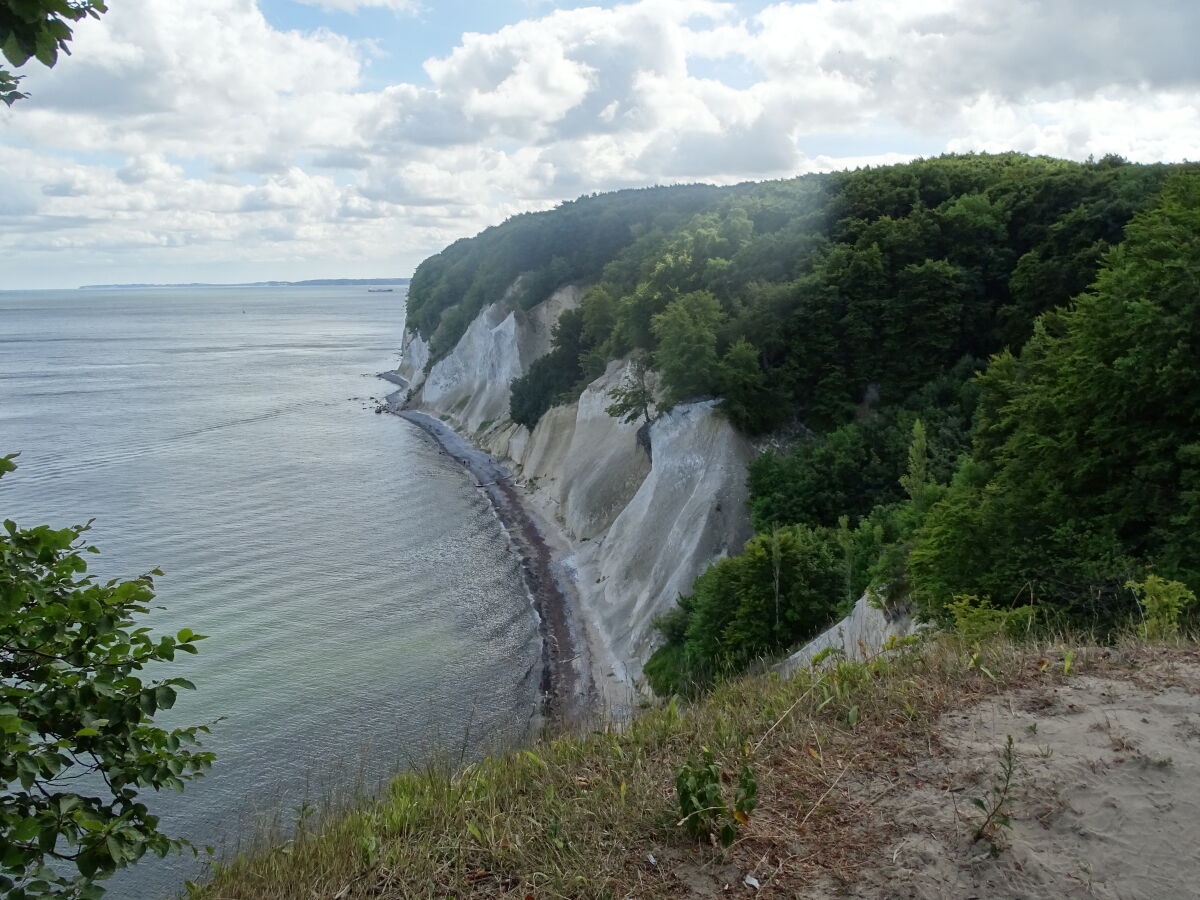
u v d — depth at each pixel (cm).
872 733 721
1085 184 5084
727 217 6250
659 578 3962
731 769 682
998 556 1903
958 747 681
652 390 5134
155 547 4662
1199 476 1739
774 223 6044
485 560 4778
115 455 7031
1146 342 1906
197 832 2219
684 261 5569
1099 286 2156
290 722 2905
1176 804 587
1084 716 715
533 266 9269
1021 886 525
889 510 3406
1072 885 524
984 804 582
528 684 3331
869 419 4491
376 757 2616
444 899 558
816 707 780
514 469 6831
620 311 6144
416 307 12888
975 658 828
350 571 4469
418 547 4928
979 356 4834
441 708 3080
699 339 4525
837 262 4956
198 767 680
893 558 2378
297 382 12156
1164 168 4912
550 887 553
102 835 581
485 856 601
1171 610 1014
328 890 582
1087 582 1605
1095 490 1980
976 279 4928
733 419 4419
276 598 4012
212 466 6756
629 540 4356
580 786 687
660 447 4569
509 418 7788
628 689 3284
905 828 588
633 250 7456
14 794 605
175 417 9019
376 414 9500
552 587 4425
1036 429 2152
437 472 6831
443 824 645
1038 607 1532
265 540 4891
